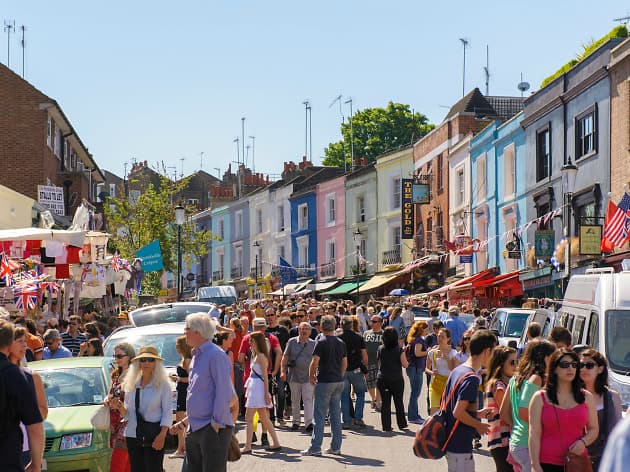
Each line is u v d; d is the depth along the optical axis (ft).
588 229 83.41
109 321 70.03
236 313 90.94
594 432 23.26
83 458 34.17
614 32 102.68
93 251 67.26
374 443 46.47
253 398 44.34
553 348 25.17
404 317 88.53
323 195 195.52
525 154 117.91
